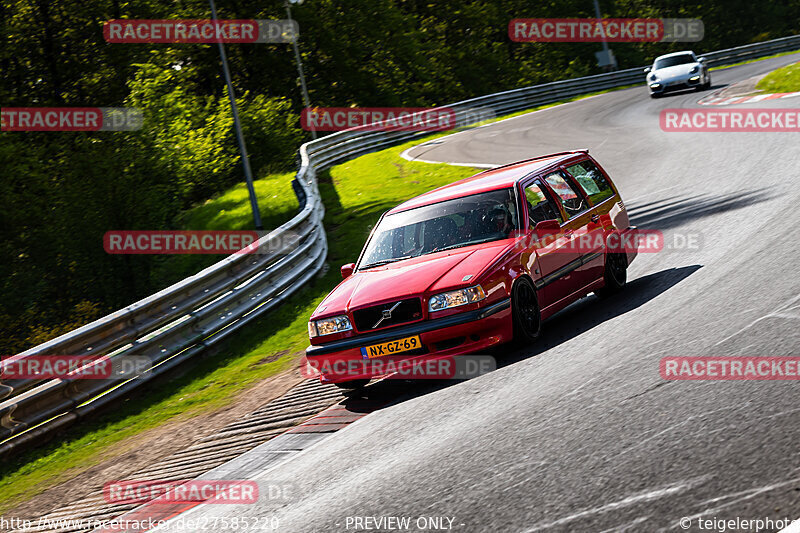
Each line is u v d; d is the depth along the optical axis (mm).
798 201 25641
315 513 10859
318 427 15898
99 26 98688
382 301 16531
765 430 9625
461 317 16062
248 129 94562
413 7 164250
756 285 16906
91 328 22875
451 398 14938
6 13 94750
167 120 80250
